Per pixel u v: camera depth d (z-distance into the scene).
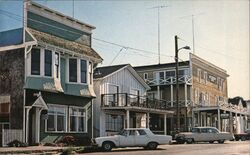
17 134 25.02
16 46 26.52
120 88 36.81
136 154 21.41
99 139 25.16
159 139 26.45
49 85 27.03
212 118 56.44
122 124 36.97
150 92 51.47
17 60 26.41
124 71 37.69
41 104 25.97
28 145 25.38
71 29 30.66
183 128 48.41
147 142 26.17
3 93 26.78
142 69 53.62
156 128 46.41
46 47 27.02
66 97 29.23
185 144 34.31
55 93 28.06
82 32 31.94
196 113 51.75
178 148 26.97
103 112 34.12
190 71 50.25
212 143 36.88
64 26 29.92
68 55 29.67
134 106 34.31
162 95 51.00
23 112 25.62
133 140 25.89
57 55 28.30
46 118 26.61
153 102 39.09
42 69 26.75
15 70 26.38
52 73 27.48
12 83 26.39
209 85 56.81
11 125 26.16
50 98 27.67
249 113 63.78
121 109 34.56
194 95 51.16
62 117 28.81
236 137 46.31
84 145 28.11
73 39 30.78
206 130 36.91
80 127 30.64
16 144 24.33
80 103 30.70
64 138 27.97
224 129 59.75
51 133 27.52
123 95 36.44
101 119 33.84
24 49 26.19
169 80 49.97
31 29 26.80
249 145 31.31
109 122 35.06
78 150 23.72
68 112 29.36
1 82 26.92
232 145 31.38
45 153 21.23
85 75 30.94
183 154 21.34
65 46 28.78
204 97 54.59
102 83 34.38
